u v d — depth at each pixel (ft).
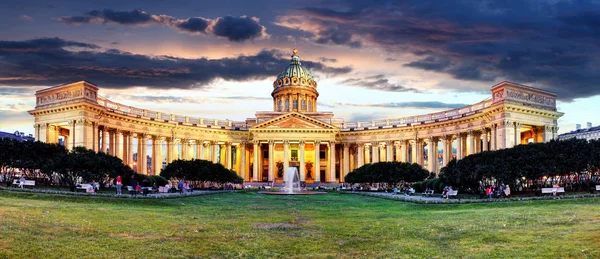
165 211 118.21
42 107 279.49
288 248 70.44
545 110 282.97
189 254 64.23
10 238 63.72
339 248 70.90
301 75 472.44
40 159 180.96
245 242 73.97
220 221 99.91
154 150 345.51
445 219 102.17
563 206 116.26
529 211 107.65
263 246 71.31
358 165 409.28
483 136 299.58
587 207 109.60
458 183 195.11
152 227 84.48
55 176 187.11
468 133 318.86
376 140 396.78
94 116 277.03
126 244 67.72
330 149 399.85
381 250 69.26
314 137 398.62
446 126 341.21
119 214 100.37
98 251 62.34
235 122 422.41
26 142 187.93
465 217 103.76
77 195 142.92
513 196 170.19
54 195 136.98
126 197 147.64
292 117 398.62
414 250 68.59
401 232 84.99
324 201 180.24
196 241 73.15
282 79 471.62
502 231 79.61
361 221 103.60
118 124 305.12
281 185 377.91
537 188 182.39
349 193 255.70
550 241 68.64
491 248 67.46
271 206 149.48
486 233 78.54
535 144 187.73
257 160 399.44
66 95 273.13
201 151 386.32
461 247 69.56
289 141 398.21
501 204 136.67
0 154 172.96
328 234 83.56
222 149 449.89
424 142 384.06
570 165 167.22
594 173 173.68
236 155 440.04
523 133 317.01
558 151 175.83
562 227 80.12
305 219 108.27
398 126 378.53
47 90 281.33
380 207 148.77
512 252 63.98
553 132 289.94
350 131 409.49
